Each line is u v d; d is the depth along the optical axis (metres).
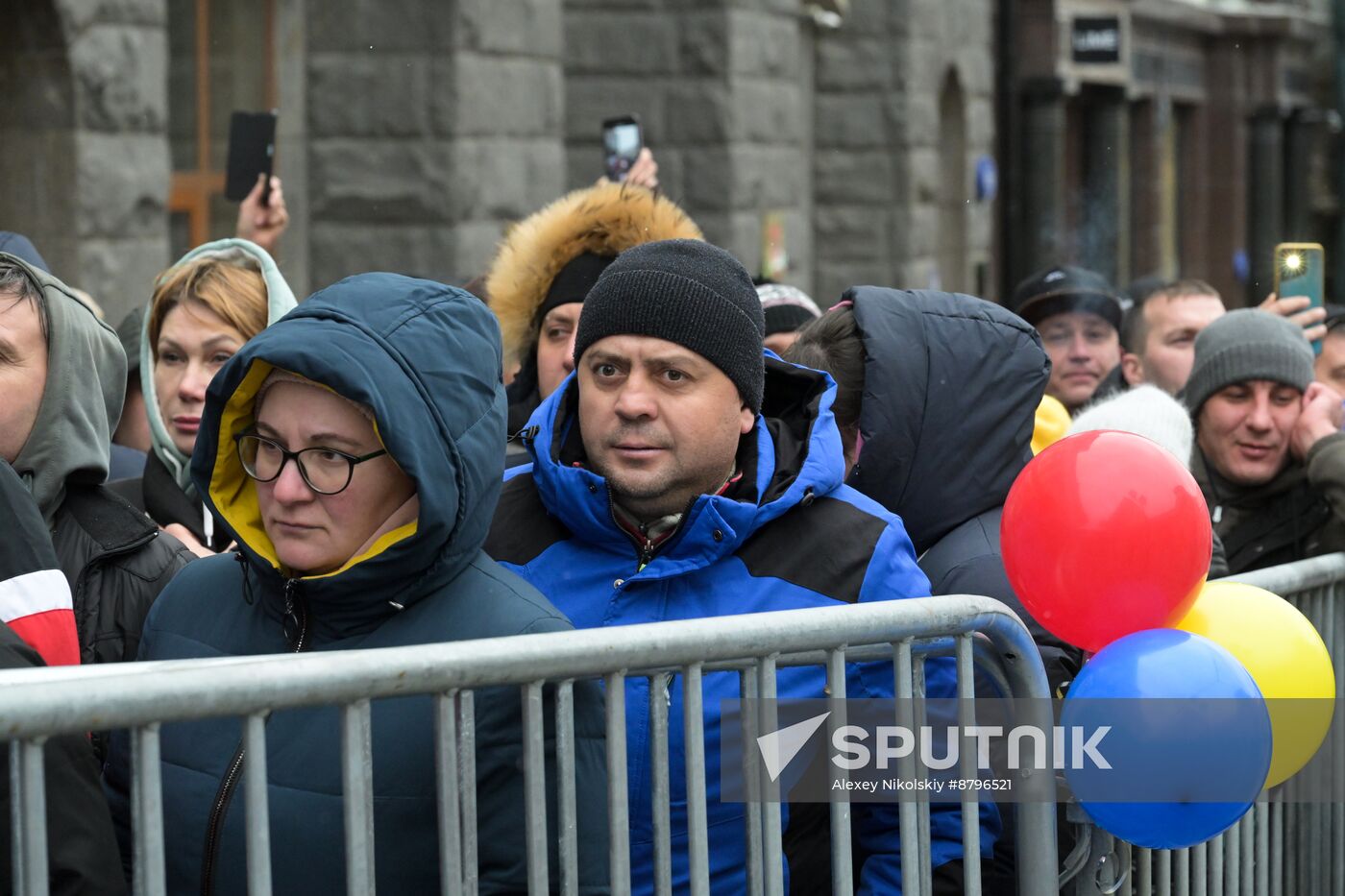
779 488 2.49
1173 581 2.35
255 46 8.76
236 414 2.17
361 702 1.78
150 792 1.66
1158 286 6.39
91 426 2.77
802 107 13.84
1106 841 2.54
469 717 1.87
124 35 7.21
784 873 2.41
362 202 8.92
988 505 2.92
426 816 2.00
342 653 1.77
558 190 9.82
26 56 6.99
